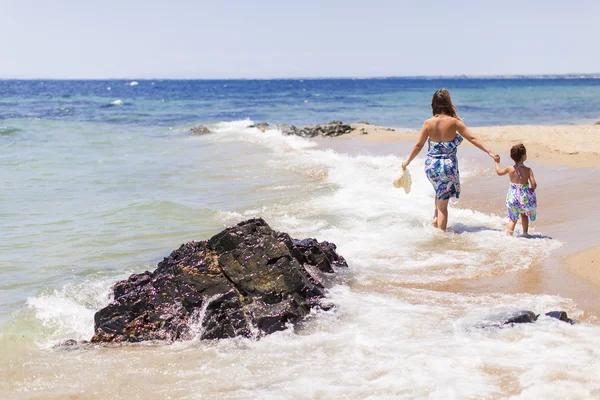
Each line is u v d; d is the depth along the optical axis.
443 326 5.33
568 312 5.50
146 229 9.59
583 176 11.68
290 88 123.50
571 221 8.68
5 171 15.77
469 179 12.35
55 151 20.16
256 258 6.16
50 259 8.21
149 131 28.14
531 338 4.92
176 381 4.64
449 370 4.47
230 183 13.49
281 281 5.94
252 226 6.61
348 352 4.92
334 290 6.38
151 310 5.84
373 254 7.67
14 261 8.14
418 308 5.82
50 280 7.38
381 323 5.47
